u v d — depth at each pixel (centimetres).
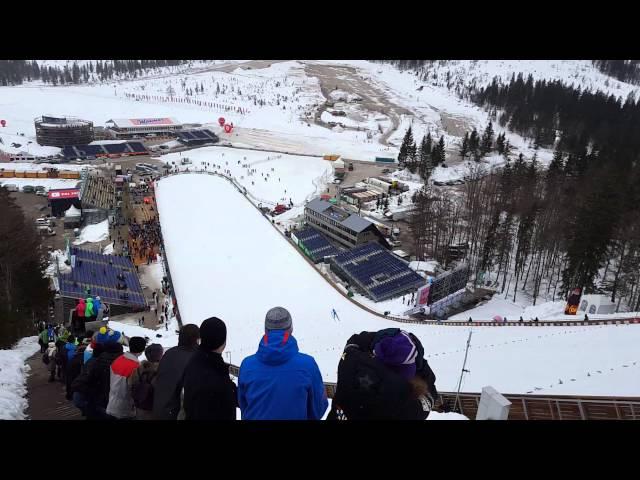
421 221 7931
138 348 961
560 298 6097
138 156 14525
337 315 5516
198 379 649
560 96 19588
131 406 927
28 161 13362
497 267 7444
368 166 14275
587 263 5528
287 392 615
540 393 2044
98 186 10631
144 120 17688
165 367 825
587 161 10006
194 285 6344
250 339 4856
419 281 6531
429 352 3562
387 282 6444
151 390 904
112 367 938
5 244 4962
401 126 19612
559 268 7006
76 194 8931
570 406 1928
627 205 6306
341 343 4553
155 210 9444
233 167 13662
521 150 16175
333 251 7606
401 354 620
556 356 2847
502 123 19438
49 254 7256
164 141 16462
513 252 7888
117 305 5503
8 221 5341
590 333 3319
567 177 9900
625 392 1931
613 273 6500
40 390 1644
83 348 1576
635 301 6084
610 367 2414
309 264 7119
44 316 4525
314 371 649
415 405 609
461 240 8412
